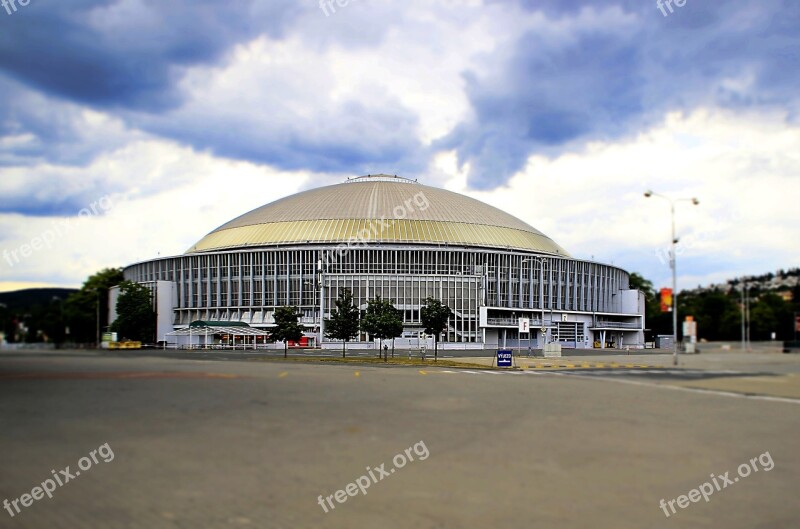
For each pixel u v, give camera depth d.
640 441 18.30
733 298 176.00
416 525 11.28
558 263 147.12
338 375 42.12
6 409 22.98
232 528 10.91
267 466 14.80
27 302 110.25
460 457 16.06
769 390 33.47
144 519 11.29
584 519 11.75
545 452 16.72
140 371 42.25
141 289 135.50
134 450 16.25
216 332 121.69
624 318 164.00
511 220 155.75
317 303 133.62
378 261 133.88
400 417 22.00
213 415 21.84
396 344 122.94
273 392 29.42
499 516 11.81
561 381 38.78
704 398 29.41
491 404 25.94
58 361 52.50
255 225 147.25
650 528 11.38
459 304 129.12
